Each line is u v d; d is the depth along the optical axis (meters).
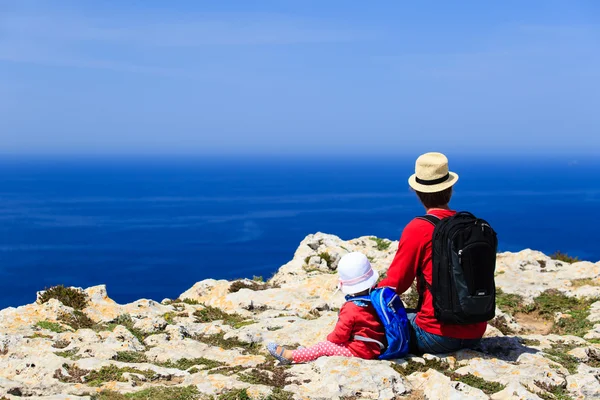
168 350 4.73
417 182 4.39
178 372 4.39
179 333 5.12
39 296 5.60
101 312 5.54
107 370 4.34
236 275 72.25
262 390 3.99
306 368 4.30
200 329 5.31
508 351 4.59
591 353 4.64
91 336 4.87
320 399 3.95
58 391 4.04
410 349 4.44
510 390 3.96
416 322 4.39
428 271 4.26
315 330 5.16
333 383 4.03
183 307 5.89
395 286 4.31
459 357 4.35
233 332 5.16
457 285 4.08
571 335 5.14
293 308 5.91
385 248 8.77
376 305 4.27
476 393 3.95
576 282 6.65
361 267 4.31
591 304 5.98
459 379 4.12
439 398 3.94
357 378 4.04
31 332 4.99
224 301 6.06
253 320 5.59
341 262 4.35
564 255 8.16
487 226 4.11
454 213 4.36
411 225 4.29
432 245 4.17
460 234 4.08
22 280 70.25
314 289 6.30
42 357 4.42
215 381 4.12
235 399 3.92
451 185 4.34
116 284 68.56
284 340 5.03
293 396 3.95
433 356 4.35
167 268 78.44
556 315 5.78
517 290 6.37
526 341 4.90
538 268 7.16
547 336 5.05
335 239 8.86
